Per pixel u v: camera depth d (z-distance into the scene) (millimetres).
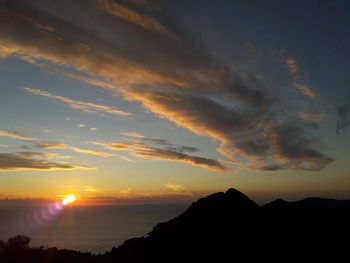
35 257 28922
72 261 28297
